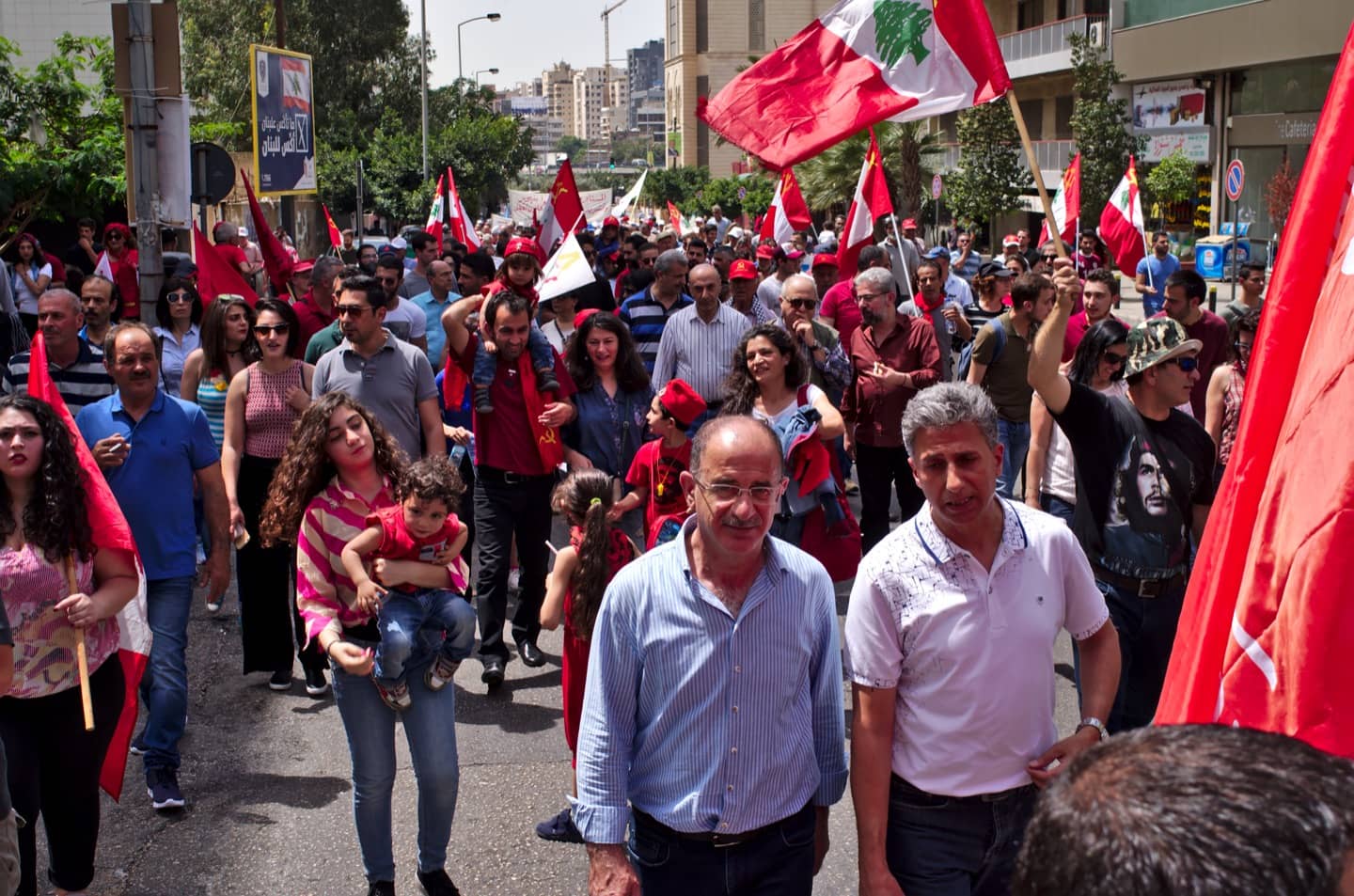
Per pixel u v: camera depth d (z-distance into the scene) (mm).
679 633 3381
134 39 9820
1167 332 4750
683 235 28266
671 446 6109
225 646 7922
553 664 7609
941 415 3344
